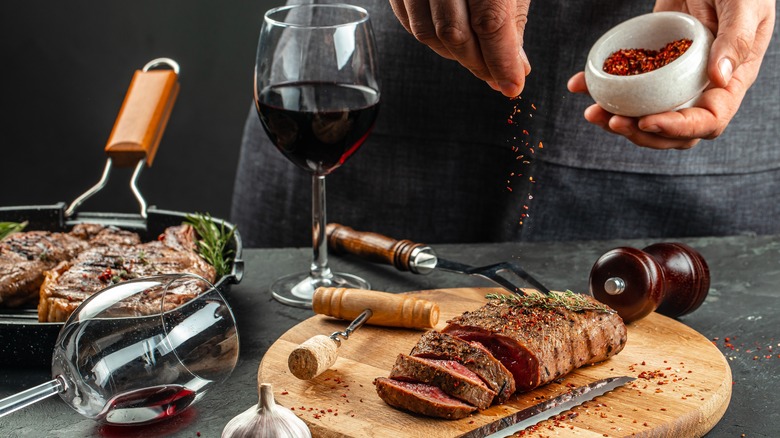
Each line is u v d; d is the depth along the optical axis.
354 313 1.60
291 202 2.67
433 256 1.85
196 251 1.84
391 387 1.30
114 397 1.22
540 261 1.97
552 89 2.36
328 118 1.61
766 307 1.73
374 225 2.68
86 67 3.88
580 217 2.44
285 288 1.82
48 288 1.55
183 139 3.96
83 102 3.93
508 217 2.54
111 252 1.71
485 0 1.26
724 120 1.75
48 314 1.53
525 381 1.36
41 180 4.02
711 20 1.85
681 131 1.69
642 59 1.79
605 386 1.35
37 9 3.79
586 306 1.48
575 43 2.30
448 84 2.47
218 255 1.79
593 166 2.38
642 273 1.56
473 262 1.97
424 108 2.51
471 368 1.34
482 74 1.41
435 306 1.58
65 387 1.23
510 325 1.41
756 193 2.42
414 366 1.33
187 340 1.24
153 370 1.22
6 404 1.19
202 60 3.86
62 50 3.85
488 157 2.54
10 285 1.65
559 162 2.40
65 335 1.23
